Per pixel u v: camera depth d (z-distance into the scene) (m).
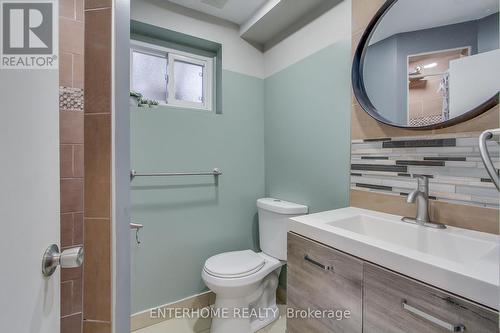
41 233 0.47
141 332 1.54
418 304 0.67
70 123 1.15
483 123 0.91
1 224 0.37
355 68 1.33
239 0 1.66
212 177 1.84
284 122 1.86
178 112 1.70
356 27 1.34
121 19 0.76
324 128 1.54
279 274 1.84
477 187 0.93
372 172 1.28
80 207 1.17
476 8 0.95
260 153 2.06
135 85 1.76
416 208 1.10
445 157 1.01
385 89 1.22
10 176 0.39
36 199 0.46
